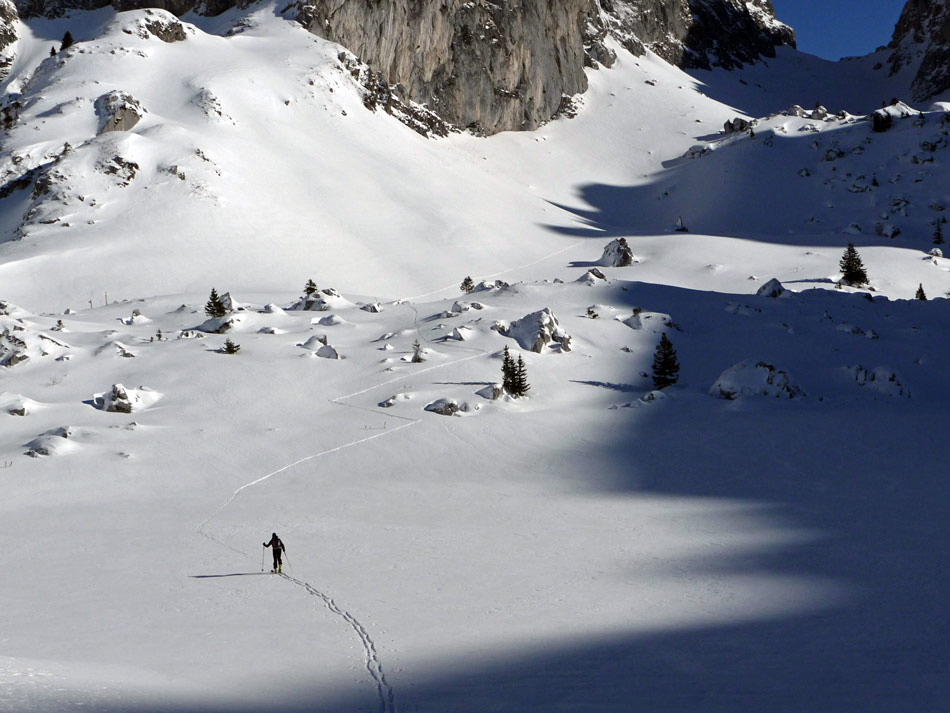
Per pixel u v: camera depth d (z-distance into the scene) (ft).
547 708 56.75
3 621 83.35
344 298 315.99
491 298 299.38
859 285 408.67
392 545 119.14
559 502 148.77
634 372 236.84
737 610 85.76
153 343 246.47
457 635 78.23
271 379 218.79
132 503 149.07
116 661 68.28
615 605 88.94
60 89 536.42
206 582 99.81
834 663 66.90
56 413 194.80
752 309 287.48
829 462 167.73
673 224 608.19
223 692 59.52
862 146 654.53
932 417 196.65
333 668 67.87
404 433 189.37
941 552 106.63
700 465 170.71
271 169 501.56
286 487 160.66
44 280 375.86
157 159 464.65
